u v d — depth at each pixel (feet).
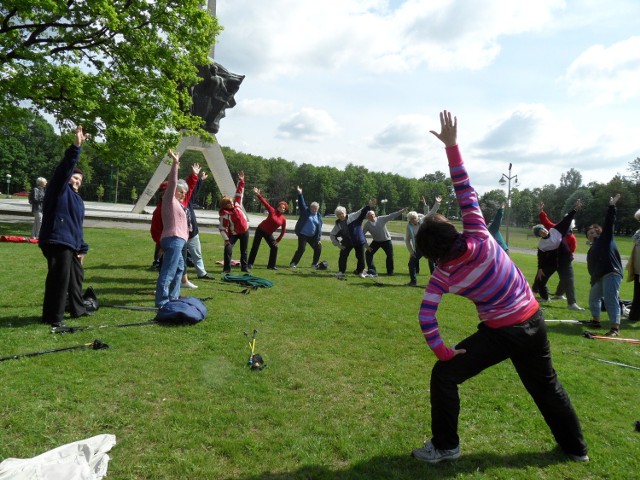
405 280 38.75
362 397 13.67
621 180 243.81
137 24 58.70
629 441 11.94
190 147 90.43
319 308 24.97
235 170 329.11
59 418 11.13
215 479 9.22
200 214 114.62
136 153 59.72
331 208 374.43
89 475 8.66
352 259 51.39
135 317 20.44
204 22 63.05
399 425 12.01
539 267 33.50
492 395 14.33
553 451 11.18
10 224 60.54
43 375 13.47
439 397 10.15
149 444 10.32
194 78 64.90
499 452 11.00
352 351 17.94
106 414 11.51
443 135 10.48
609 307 23.75
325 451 10.53
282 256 49.01
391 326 22.02
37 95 52.54
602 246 23.91
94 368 14.33
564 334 23.25
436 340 9.86
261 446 10.53
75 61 58.03
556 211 283.79
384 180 396.16
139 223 74.79
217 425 11.34
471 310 27.04
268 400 13.02
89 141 60.23
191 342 17.53
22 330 17.40
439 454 10.32
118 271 31.55
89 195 282.56
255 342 18.07
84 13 54.90
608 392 15.47
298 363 16.14
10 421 10.78
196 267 31.12
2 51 49.57
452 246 9.65
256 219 113.60
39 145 297.74
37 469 8.52
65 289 18.63
